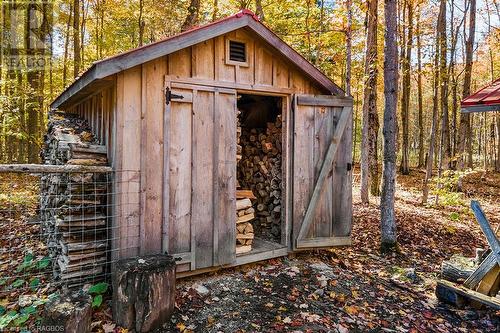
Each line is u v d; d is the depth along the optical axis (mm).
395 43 6117
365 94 10203
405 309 4305
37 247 5727
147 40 17328
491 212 10664
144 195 4195
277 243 5832
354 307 4199
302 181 5535
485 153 21734
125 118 4051
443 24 10844
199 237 4625
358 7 10570
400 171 19266
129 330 3434
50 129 6270
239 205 5340
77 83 4621
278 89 5344
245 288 4504
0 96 10328
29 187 9141
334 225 5699
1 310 3600
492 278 4375
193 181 4555
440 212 9938
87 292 3795
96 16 16969
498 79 5359
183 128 4477
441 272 5184
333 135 5652
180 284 4484
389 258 6176
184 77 4453
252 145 6820
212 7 13336
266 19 13523
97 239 4250
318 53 11922
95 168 3955
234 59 4930
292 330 3633
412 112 30438
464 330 3912
